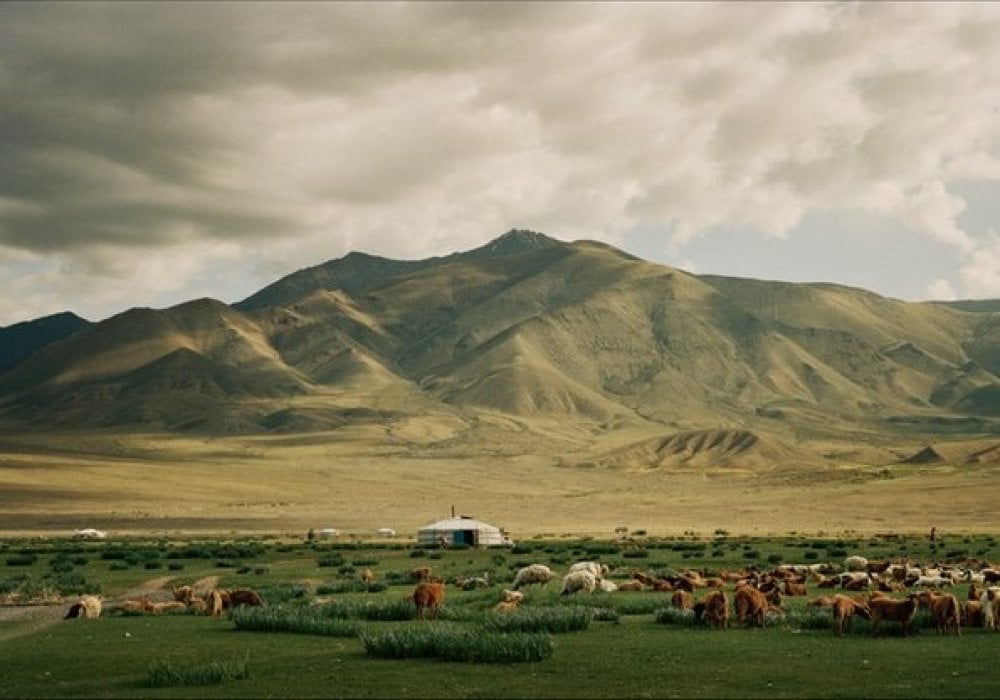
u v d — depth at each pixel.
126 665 27.44
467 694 22.58
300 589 51.44
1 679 25.44
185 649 30.28
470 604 44.22
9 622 39.88
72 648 30.72
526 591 50.84
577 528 145.50
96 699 22.47
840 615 31.86
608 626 34.34
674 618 35.19
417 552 92.06
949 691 22.08
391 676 24.89
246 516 177.88
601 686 23.28
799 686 22.94
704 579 51.62
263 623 35.12
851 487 190.12
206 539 122.62
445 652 27.47
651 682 23.66
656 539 115.00
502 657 26.91
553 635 31.92
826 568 60.34
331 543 109.62
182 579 64.31
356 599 47.97
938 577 51.72
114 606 44.06
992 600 32.97
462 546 104.12
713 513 167.00
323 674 25.31
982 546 90.44
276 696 22.58
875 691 22.22
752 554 83.69
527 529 144.50
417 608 38.03
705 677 24.19
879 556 81.00
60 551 95.06
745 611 34.12
